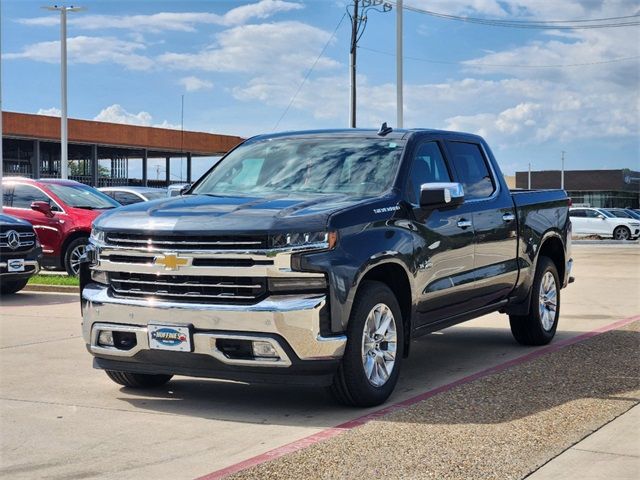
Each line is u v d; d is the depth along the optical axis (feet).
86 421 19.07
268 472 15.10
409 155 23.02
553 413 19.13
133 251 19.98
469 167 26.04
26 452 16.65
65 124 104.68
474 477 14.74
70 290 46.44
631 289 48.70
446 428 17.93
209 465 15.71
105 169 230.68
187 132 182.50
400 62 82.28
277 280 18.80
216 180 24.13
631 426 18.02
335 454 16.12
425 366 25.73
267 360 18.81
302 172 23.21
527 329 28.96
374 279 21.43
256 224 19.02
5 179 52.75
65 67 104.01
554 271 29.76
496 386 22.06
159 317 19.49
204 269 19.16
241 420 19.13
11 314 37.37
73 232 50.52
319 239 19.01
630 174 297.33
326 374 19.21
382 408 20.07
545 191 30.35
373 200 20.93
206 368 19.48
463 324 35.24
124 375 21.93
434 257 22.63
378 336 20.40
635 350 27.63
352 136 24.25
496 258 26.20
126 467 15.64
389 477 14.75
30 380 23.49
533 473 14.96
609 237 132.26
